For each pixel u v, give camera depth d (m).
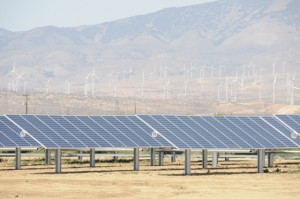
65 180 115.00
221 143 127.69
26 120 131.25
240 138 130.50
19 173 127.25
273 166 146.88
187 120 134.00
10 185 108.31
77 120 134.25
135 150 133.75
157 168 140.25
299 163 156.88
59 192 100.88
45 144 125.31
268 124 138.00
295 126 138.88
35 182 112.12
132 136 131.62
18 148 136.38
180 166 146.12
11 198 95.31
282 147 130.88
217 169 138.50
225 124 134.88
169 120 133.00
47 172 129.38
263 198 97.50
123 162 157.50
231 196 98.75
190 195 99.12
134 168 134.00
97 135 130.62
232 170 135.75
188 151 124.88
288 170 136.38
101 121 135.25
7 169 136.62
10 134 128.50
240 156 153.12
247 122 137.25
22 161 160.62
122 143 129.12
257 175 124.56
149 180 115.75
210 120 135.38
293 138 135.50
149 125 130.62
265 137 132.62
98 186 107.62
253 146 128.62
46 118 133.12
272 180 117.00
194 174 126.06
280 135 134.50
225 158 166.00
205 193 101.19
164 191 102.75
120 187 106.75
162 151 147.00
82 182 112.31
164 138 127.19
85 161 159.25
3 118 132.12
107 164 151.25
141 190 103.56
